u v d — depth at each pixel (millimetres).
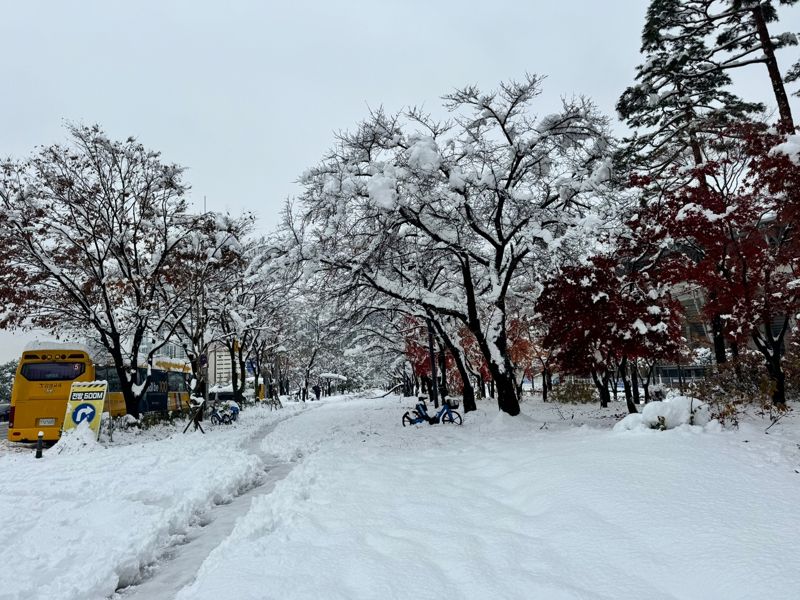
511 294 19484
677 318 13805
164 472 10188
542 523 4949
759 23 14953
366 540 5020
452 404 17828
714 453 6488
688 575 3631
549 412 19312
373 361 52312
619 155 18484
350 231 15219
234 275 26297
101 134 19469
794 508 4527
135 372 20016
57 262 19547
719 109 18312
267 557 4602
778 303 11547
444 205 16062
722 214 11453
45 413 17531
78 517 6734
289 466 11172
